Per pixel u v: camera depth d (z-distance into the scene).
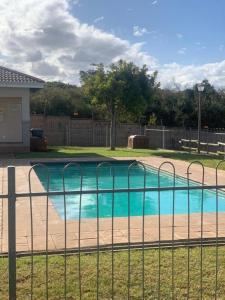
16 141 23.44
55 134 31.09
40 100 40.16
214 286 4.87
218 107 39.53
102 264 5.41
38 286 4.78
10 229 4.20
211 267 5.38
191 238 6.59
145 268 5.30
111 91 23.66
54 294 4.62
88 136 31.41
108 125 31.38
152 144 29.89
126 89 23.89
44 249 6.00
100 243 6.29
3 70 22.94
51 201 9.79
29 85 21.88
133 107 24.17
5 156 20.20
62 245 6.20
